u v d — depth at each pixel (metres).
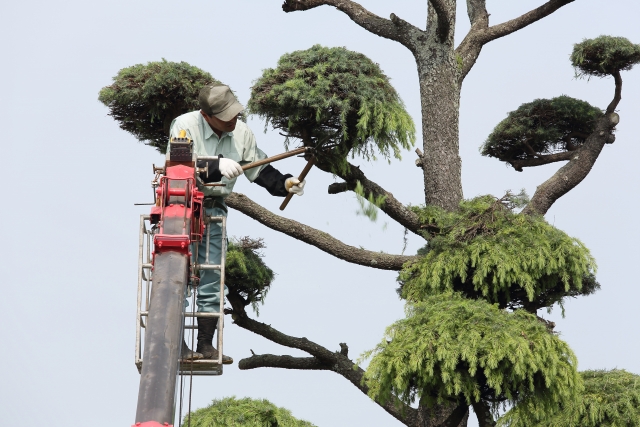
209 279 18.31
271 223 26.64
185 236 15.61
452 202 26.72
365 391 26.66
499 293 24.39
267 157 19.94
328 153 25.36
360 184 25.66
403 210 25.78
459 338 20.48
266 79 25.20
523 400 21.30
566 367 20.72
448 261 23.66
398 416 26.23
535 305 25.38
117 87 27.47
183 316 15.38
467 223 24.77
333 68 25.05
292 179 19.73
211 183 17.83
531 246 23.59
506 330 20.67
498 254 23.28
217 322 18.33
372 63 25.80
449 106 27.16
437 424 25.34
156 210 16.16
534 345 20.50
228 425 24.86
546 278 23.97
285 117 25.33
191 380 17.19
